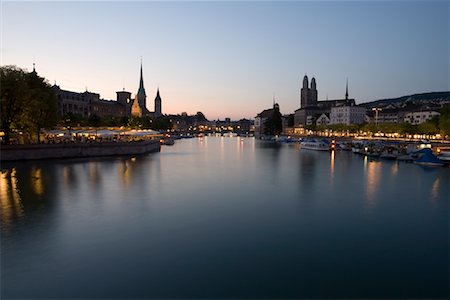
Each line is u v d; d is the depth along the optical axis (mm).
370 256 26641
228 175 69000
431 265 25078
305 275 23344
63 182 56531
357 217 37656
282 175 69625
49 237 30125
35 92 83812
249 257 26219
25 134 96750
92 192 49000
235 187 55156
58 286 21641
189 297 20484
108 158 97938
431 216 38219
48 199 44125
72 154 94438
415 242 29797
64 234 30969
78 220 35250
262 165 88250
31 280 22391
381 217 37688
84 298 20328
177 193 49500
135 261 25281
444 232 32531
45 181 57219
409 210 40812
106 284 21891
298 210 40469
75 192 48750
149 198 45938
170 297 20484
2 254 26422
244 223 35000
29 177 61312
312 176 68312
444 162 86812
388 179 64438
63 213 37750
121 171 70938
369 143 131125
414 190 53219
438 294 21047
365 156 114938
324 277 23078
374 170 77938
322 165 88250
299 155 121625
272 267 24562
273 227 33781
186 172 72812
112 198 45406
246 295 20750
